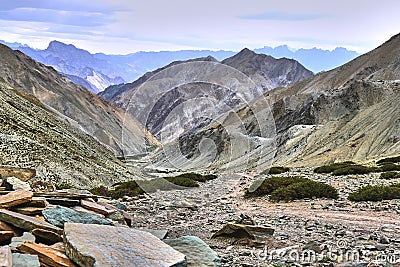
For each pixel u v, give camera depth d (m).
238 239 12.06
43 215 9.47
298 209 18.91
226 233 12.38
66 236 7.61
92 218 9.81
